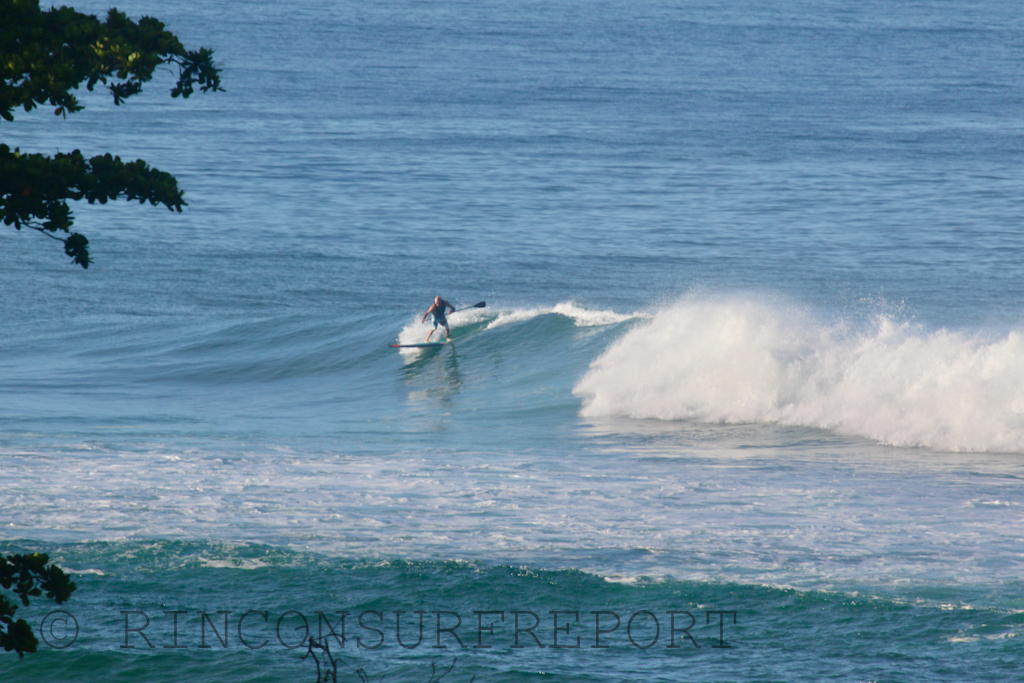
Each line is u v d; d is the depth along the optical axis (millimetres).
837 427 62562
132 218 165250
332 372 94125
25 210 17328
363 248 148000
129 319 115062
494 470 50219
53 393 85250
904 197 191500
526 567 31031
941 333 65562
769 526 37531
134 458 52656
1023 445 54500
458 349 96125
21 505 40188
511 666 23984
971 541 34969
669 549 34000
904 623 26234
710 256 143500
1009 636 25156
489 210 176000
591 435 63438
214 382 92062
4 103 17797
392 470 50031
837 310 113562
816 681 22781
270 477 47469
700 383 69812
